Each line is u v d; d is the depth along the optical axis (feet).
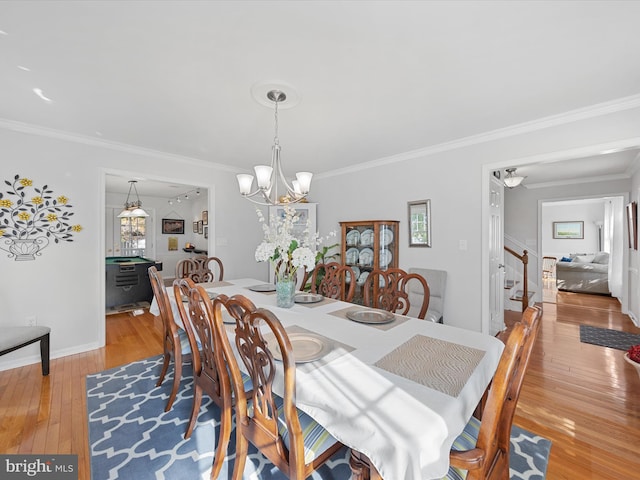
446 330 5.24
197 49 5.09
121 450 5.24
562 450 5.31
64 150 9.24
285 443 3.61
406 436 2.54
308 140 9.88
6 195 8.32
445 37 4.77
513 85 6.31
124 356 9.39
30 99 6.92
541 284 17.33
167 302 6.24
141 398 6.91
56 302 9.16
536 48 5.05
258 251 6.68
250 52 5.18
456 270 10.02
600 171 14.17
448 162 10.15
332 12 4.25
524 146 8.47
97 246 9.91
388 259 11.50
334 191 14.21
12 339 7.28
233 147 10.66
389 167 11.94
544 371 8.38
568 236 27.37
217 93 6.63
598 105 7.18
